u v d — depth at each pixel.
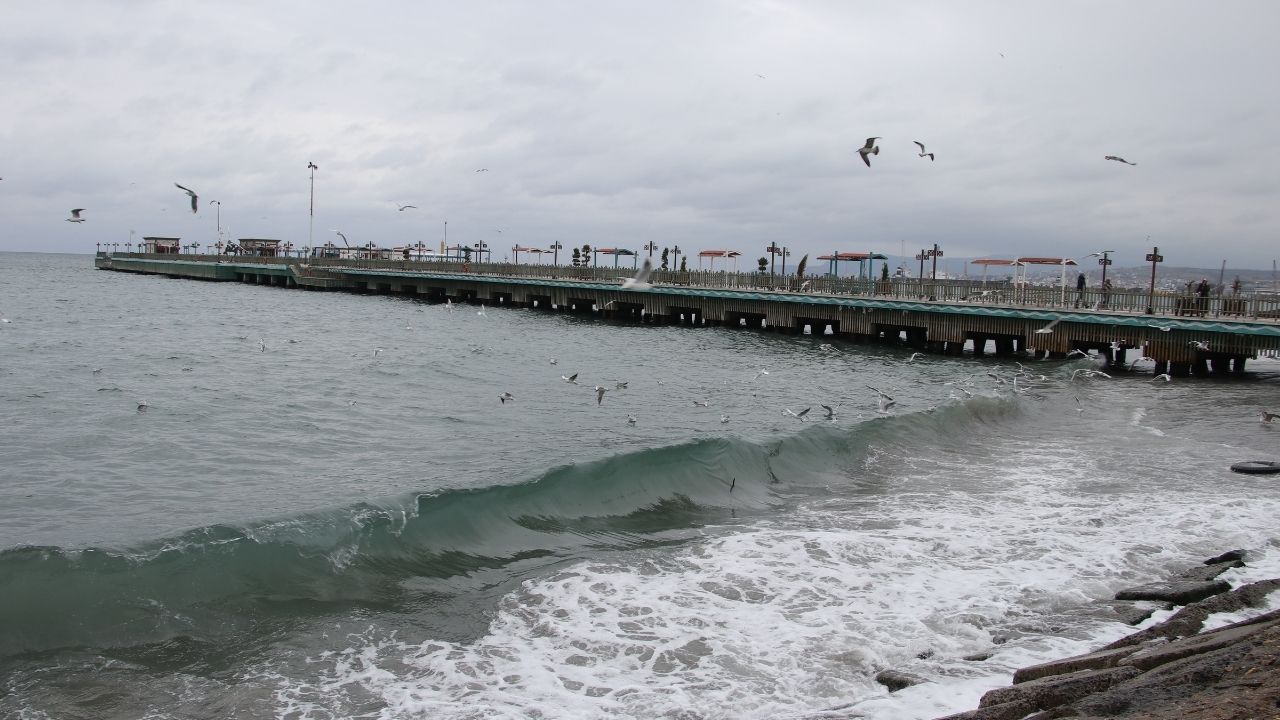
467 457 23.33
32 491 18.89
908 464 23.62
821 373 44.84
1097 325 48.03
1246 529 17.62
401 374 39.75
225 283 130.62
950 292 58.78
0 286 108.75
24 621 11.94
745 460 21.55
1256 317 44.38
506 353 50.22
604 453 23.98
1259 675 8.59
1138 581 14.70
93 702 10.46
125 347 47.53
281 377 37.69
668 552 15.94
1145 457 24.98
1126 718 8.27
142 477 20.39
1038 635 12.30
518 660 11.69
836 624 12.80
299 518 15.38
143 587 12.95
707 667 11.47
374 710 10.38
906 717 9.53
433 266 104.88
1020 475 22.59
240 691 10.80
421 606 13.44
